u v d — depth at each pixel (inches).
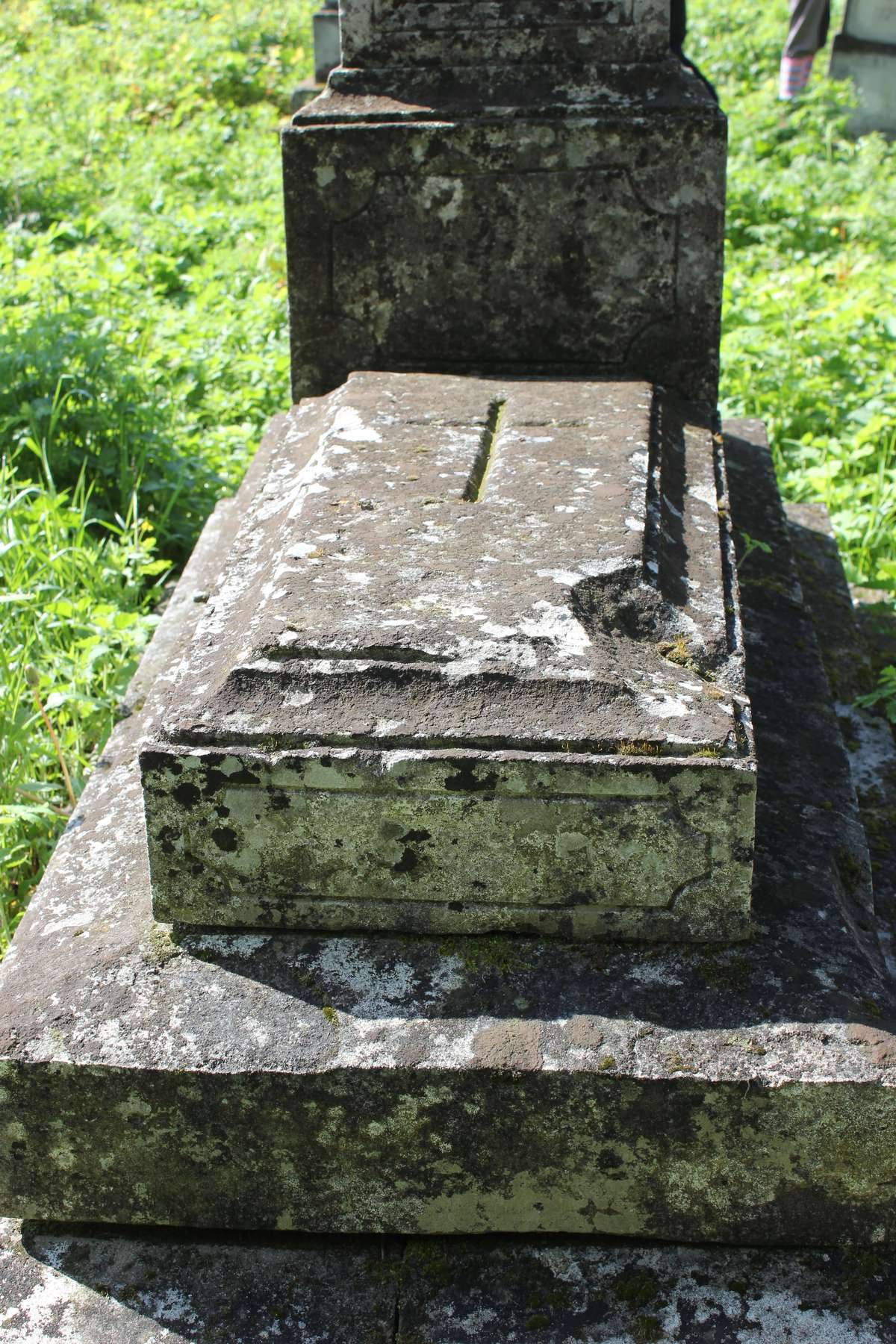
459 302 120.6
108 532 162.2
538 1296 73.0
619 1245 75.5
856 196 281.7
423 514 92.4
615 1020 72.2
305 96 332.5
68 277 223.5
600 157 113.9
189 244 268.4
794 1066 69.6
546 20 113.7
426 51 115.9
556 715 74.0
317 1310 73.0
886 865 97.5
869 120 352.8
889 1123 69.7
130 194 302.4
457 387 114.8
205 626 85.3
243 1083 70.7
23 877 110.2
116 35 447.5
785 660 109.3
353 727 73.7
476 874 75.5
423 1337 71.6
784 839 86.9
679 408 118.6
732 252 252.2
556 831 73.8
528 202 116.0
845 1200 72.4
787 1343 70.3
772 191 269.4
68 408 168.7
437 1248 75.7
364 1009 73.4
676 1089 69.6
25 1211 76.5
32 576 141.8
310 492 95.6
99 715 124.3
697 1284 73.2
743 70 388.2
